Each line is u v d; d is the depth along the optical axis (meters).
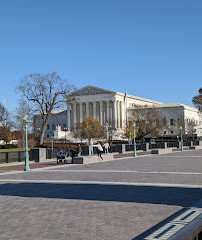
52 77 69.94
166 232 8.22
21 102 78.75
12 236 8.62
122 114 155.12
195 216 9.84
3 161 36.50
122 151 56.22
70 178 21.20
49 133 171.62
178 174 21.64
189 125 139.00
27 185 18.36
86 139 122.38
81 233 8.73
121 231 8.79
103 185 17.36
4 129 84.12
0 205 12.80
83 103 165.12
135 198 13.45
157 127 114.06
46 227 9.45
